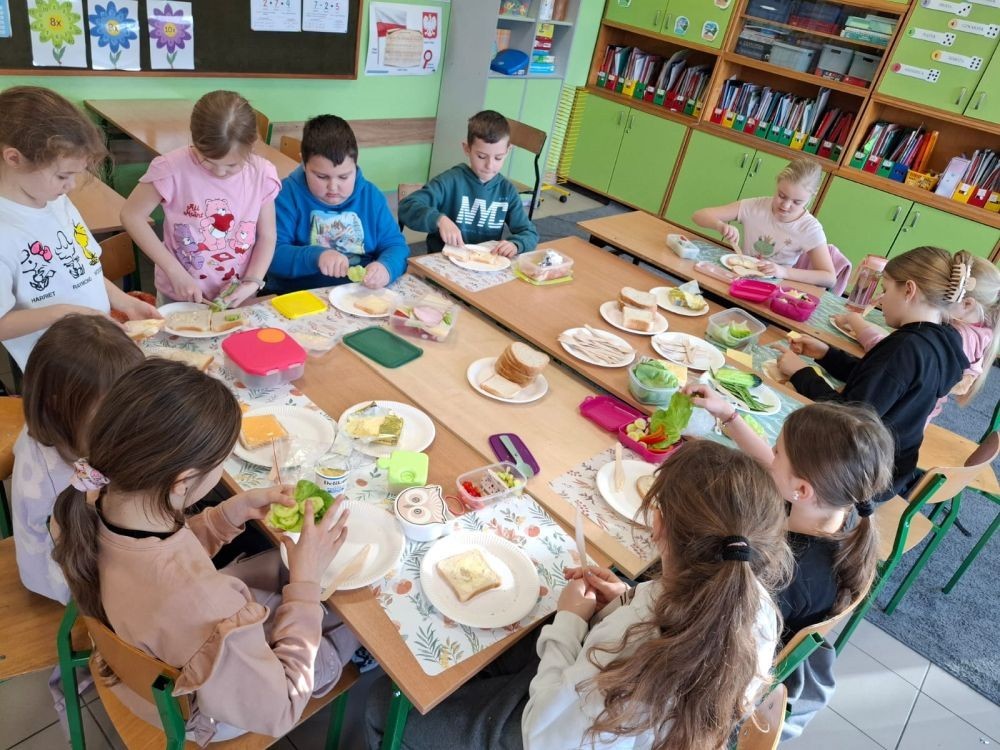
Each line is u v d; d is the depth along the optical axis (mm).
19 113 1436
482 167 2820
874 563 1354
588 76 5910
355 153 2273
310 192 2389
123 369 1193
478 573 1286
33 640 1320
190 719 1108
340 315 2062
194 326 1833
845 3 4566
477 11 4535
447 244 2631
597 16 5598
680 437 1785
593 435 1771
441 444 1621
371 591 1240
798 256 3230
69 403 1157
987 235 4301
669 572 1055
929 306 2082
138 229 2045
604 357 2090
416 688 1085
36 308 1644
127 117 3230
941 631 2461
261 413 1576
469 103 4809
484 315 2424
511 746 1229
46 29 3080
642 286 2689
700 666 944
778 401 2018
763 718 1167
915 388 2000
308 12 3916
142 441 932
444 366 1929
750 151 5105
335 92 4352
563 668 1123
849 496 1298
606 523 1497
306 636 1113
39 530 1280
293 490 1330
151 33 3404
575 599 1232
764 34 4953
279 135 4207
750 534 995
